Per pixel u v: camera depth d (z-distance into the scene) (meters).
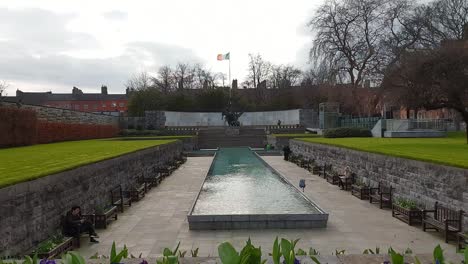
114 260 3.73
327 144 23.38
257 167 25.30
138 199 15.17
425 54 20.06
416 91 19.64
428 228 10.41
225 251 3.19
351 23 43.44
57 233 9.24
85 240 9.84
